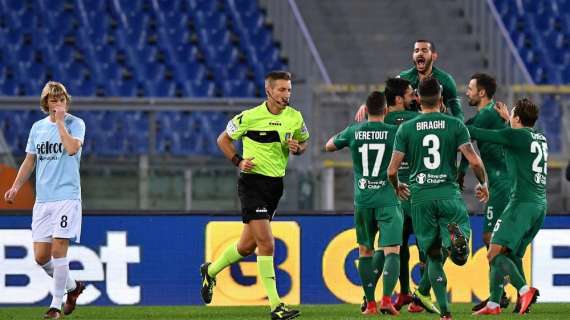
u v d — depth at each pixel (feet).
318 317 104.63
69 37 226.17
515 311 111.24
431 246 94.58
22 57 219.41
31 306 122.42
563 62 233.96
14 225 122.62
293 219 126.52
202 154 176.65
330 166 168.14
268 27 234.58
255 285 125.70
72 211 100.78
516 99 174.29
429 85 94.43
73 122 101.40
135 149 173.78
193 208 161.58
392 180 96.68
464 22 237.45
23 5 230.68
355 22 235.61
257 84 222.69
